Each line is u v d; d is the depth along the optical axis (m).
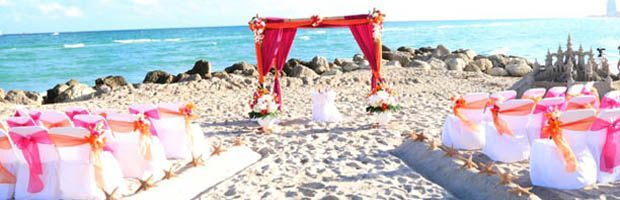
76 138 7.07
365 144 10.22
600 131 7.40
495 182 7.24
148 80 26.55
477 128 9.22
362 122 12.43
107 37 110.00
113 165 7.52
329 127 11.97
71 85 24.19
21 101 21.66
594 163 7.30
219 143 10.73
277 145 10.42
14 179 7.40
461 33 92.19
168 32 140.50
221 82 21.30
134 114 8.51
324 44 65.56
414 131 10.69
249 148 10.24
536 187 7.25
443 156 8.61
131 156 8.24
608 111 7.23
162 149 8.71
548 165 7.15
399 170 8.41
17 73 37.56
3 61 47.22
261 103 11.72
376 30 12.20
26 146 7.11
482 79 21.31
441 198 7.13
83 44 76.56
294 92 18.75
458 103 9.22
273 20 12.51
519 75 24.45
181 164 9.05
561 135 7.11
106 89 21.22
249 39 81.94
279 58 13.08
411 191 7.41
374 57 12.33
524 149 8.41
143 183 7.68
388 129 11.47
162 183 7.98
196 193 7.91
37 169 7.17
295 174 8.40
